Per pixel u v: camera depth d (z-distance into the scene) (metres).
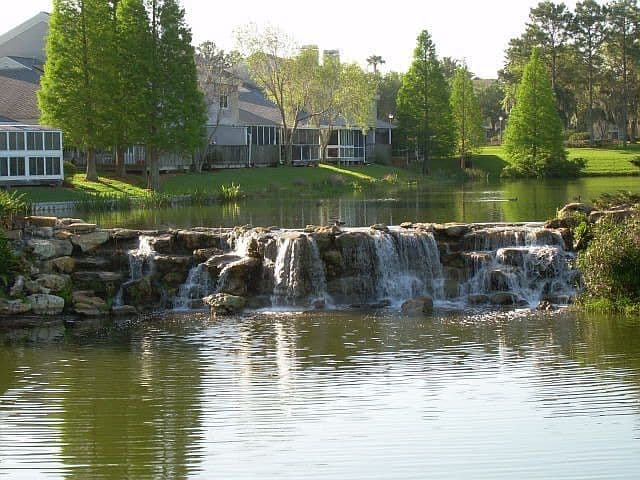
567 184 86.88
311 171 92.06
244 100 104.12
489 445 17.09
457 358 23.91
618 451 16.69
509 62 141.00
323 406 19.69
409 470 15.95
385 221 48.97
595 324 27.88
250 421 18.73
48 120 66.81
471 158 115.50
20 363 24.03
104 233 34.09
